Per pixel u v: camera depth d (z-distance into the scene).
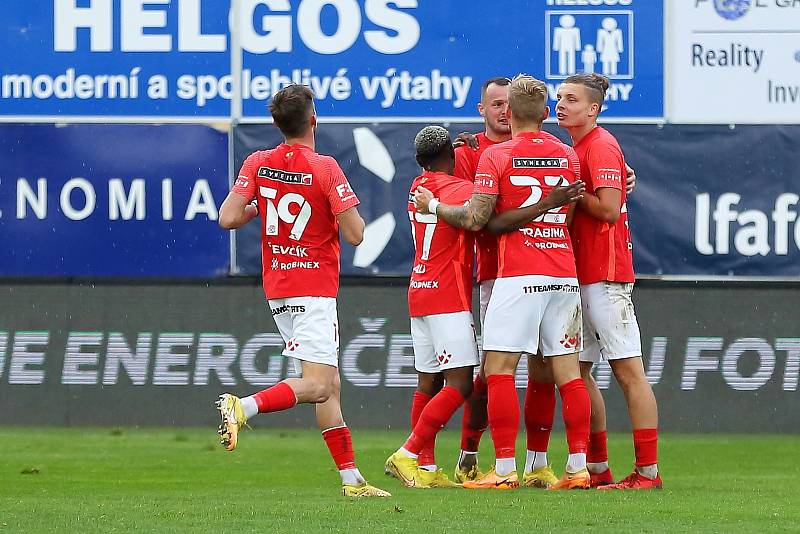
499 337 21.27
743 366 32.72
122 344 32.94
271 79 32.69
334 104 32.69
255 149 32.72
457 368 22.28
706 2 32.53
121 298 32.94
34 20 32.66
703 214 32.69
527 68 32.53
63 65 32.72
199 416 32.97
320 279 19.48
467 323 22.36
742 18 32.53
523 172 20.95
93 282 32.91
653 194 32.66
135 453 28.64
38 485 22.33
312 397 19.17
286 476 24.30
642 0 32.50
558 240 21.25
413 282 22.83
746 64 32.59
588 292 21.77
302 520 16.20
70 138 32.72
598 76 21.98
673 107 32.66
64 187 32.72
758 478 23.83
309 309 19.41
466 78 32.56
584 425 21.38
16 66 32.69
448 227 22.28
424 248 22.56
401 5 32.56
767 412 32.69
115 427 32.94
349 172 32.72
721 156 32.66
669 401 32.75
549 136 21.28
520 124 21.25
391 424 32.72
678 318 32.72
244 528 15.40
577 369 21.52
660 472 25.36
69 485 22.34
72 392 32.94
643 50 32.53
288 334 19.84
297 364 20.19
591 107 21.75
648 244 32.72
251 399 18.56
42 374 32.94
